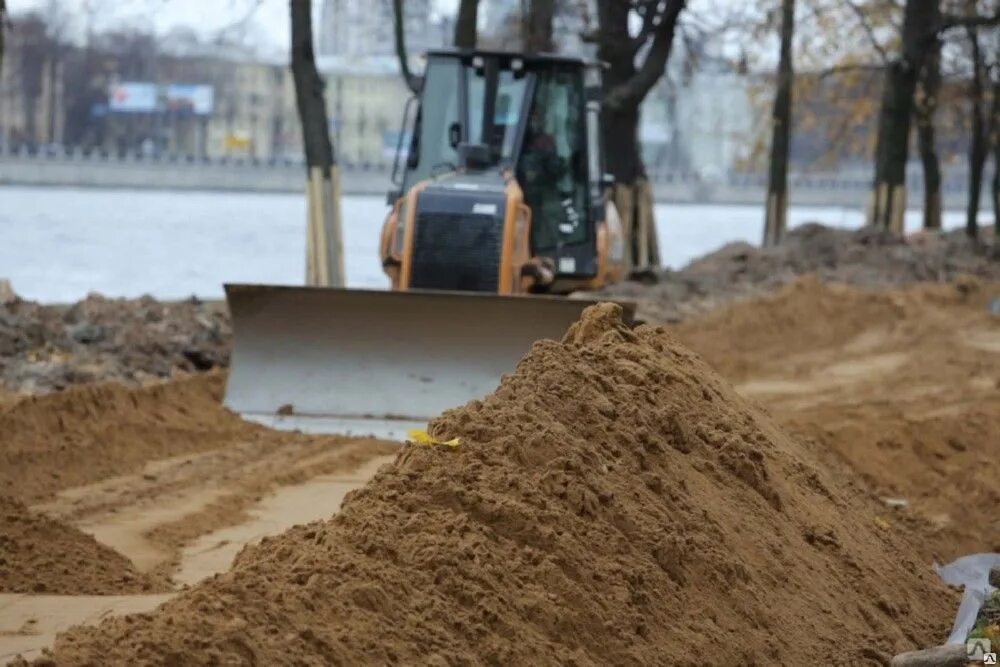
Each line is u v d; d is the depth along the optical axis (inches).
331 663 346.6
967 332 1449.3
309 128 1446.9
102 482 740.0
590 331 546.6
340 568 374.3
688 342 1337.4
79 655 331.3
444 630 370.0
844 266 1908.2
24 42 5251.0
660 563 426.0
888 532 567.8
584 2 1948.8
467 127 1182.3
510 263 1077.1
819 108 3056.1
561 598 394.0
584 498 426.0
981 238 2327.8
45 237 2346.2
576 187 1204.5
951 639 473.4
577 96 1209.4
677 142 5629.9
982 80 2433.6
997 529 714.2
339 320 911.0
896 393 1142.3
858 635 458.6
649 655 394.0
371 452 835.4
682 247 3006.9
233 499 708.7
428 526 399.2
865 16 2532.0
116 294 1668.3
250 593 357.4
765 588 449.7
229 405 906.1
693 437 497.0
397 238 1106.1
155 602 493.7
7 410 786.8
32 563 529.3
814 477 550.0
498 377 904.3
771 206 2244.1
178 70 5649.6
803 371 1248.2
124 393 861.8
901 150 2230.6
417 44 3314.5
